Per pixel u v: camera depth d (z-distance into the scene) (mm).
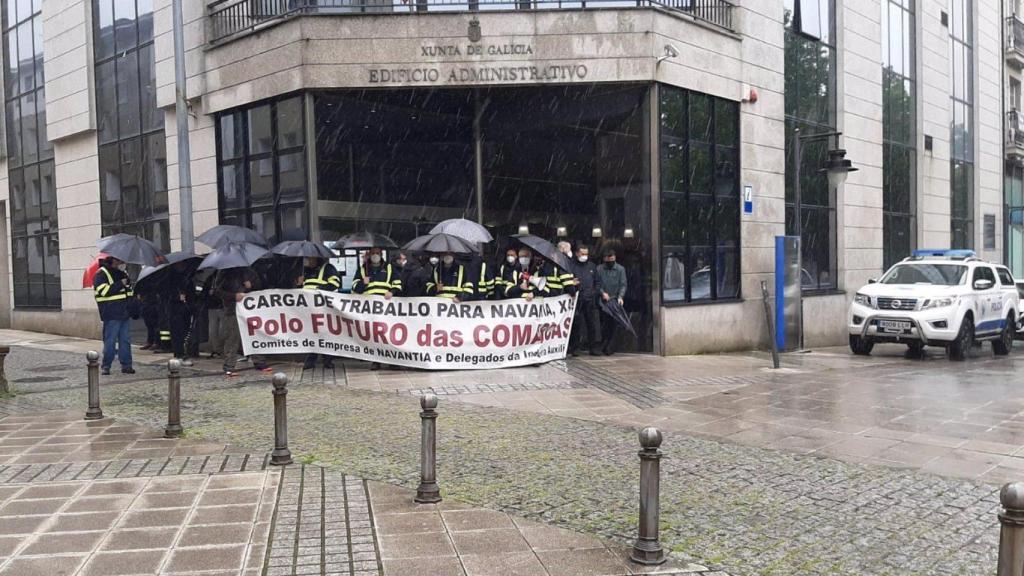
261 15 14438
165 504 5832
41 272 22297
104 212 19375
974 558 4754
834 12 19266
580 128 15375
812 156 18531
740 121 15969
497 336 12602
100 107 19297
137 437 8031
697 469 6734
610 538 5086
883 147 21391
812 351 16672
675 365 13156
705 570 4570
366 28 13477
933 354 16594
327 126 14234
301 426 8469
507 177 16406
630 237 14680
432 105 15203
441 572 4562
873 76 20500
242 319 12211
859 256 20047
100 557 4828
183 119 14062
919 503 5816
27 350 17094
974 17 26797
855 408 9469
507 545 4973
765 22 16547
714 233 15492
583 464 6891
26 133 22531
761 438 7918
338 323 12367
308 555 4832
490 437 7918
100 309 12602
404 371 12383
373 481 6395
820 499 5910
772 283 16734
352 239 12727
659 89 14062
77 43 19734
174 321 14000
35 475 6652
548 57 13641
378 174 15086
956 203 25766
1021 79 30891
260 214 14758
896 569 4590
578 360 13719
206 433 8188
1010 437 7918
